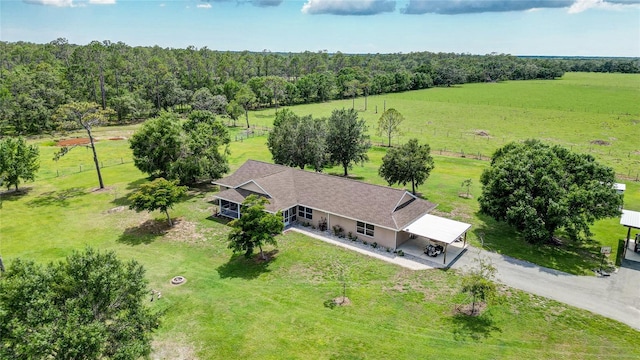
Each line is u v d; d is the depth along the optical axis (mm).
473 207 38531
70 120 47188
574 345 19125
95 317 14547
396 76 161375
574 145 65875
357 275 26000
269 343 19375
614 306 22391
